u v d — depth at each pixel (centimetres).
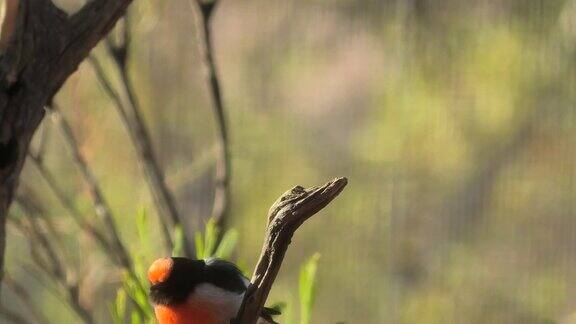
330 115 1448
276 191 1316
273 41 1516
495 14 1338
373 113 1447
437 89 1360
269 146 1345
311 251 1405
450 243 1420
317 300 1395
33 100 384
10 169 376
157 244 716
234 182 1281
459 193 1419
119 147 821
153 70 1223
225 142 655
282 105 1471
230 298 494
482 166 1409
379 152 1395
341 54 1491
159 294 498
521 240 1425
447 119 1367
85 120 788
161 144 1218
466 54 1350
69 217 708
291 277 1376
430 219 1414
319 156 1413
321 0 1512
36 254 607
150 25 812
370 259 1406
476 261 1427
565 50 1324
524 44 1338
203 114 1239
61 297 643
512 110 1365
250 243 1293
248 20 1529
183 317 497
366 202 1407
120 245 606
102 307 716
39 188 772
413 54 1355
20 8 383
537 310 1423
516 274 1423
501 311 1409
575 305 1420
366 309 1402
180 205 1050
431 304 1414
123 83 663
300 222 397
